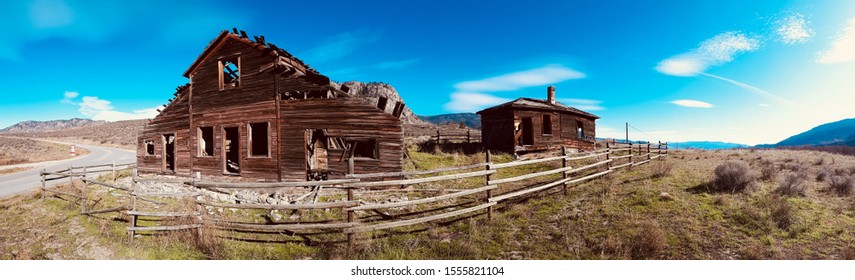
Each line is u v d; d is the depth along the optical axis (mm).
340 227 6738
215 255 6117
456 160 16641
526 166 14750
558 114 21438
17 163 32844
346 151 12180
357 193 10336
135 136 72812
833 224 6562
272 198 9875
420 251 6156
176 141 15344
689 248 5758
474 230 6816
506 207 8328
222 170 13703
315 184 6500
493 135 20859
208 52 14281
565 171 9633
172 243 6602
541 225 7078
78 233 7582
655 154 18281
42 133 109500
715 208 7484
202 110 14391
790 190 8523
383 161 11625
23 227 8188
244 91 13305
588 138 23641
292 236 6957
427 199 6996
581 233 6551
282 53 12727
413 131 42031
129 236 6871
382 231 7059
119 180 14836
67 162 33000
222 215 8219
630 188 9445
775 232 6223
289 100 12508
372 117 11773
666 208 7547
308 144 13109
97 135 83000
